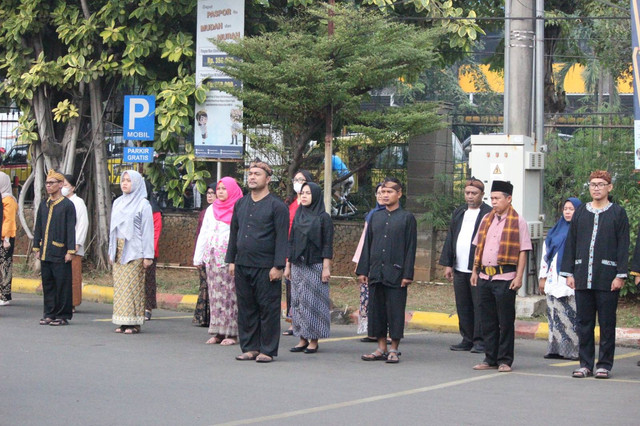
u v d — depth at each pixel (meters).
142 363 10.58
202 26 17.19
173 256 20.02
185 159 17.98
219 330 12.23
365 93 17.06
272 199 10.97
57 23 18.70
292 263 11.81
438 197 17.84
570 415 8.12
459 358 11.67
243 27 16.86
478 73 38.97
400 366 10.91
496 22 21.52
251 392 8.99
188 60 18.27
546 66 21.16
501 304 10.52
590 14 22.42
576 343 11.58
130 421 7.64
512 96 14.59
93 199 19.84
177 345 12.12
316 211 11.78
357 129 16.17
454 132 18.66
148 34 18.23
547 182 17.28
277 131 17.20
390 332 11.13
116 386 9.15
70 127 19.33
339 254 18.50
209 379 9.66
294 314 11.88
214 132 17.25
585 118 17.00
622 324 13.95
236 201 11.30
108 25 18.27
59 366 10.23
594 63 31.11
